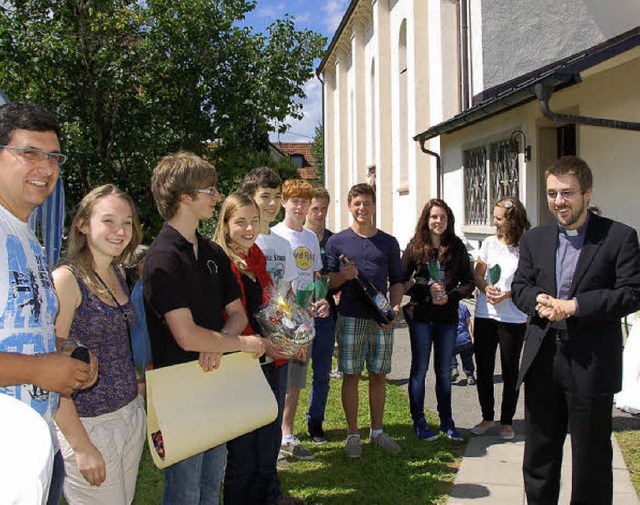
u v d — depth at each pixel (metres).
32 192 2.10
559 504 3.89
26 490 1.37
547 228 3.47
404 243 16.06
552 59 10.17
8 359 1.86
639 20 9.09
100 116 9.26
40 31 8.80
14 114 2.06
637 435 4.99
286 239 4.51
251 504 3.53
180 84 9.70
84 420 2.56
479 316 5.26
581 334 3.20
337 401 6.31
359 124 22.44
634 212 7.28
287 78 10.41
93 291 2.59
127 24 9.16
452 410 5.99
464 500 4.04
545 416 3.36
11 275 1.98
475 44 10.43
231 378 2.99
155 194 2.97
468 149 11.44
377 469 4.55
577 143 8.45
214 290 3.02
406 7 15.51
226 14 9.83
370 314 4.68
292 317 3.48
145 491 4.26
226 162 10.26
